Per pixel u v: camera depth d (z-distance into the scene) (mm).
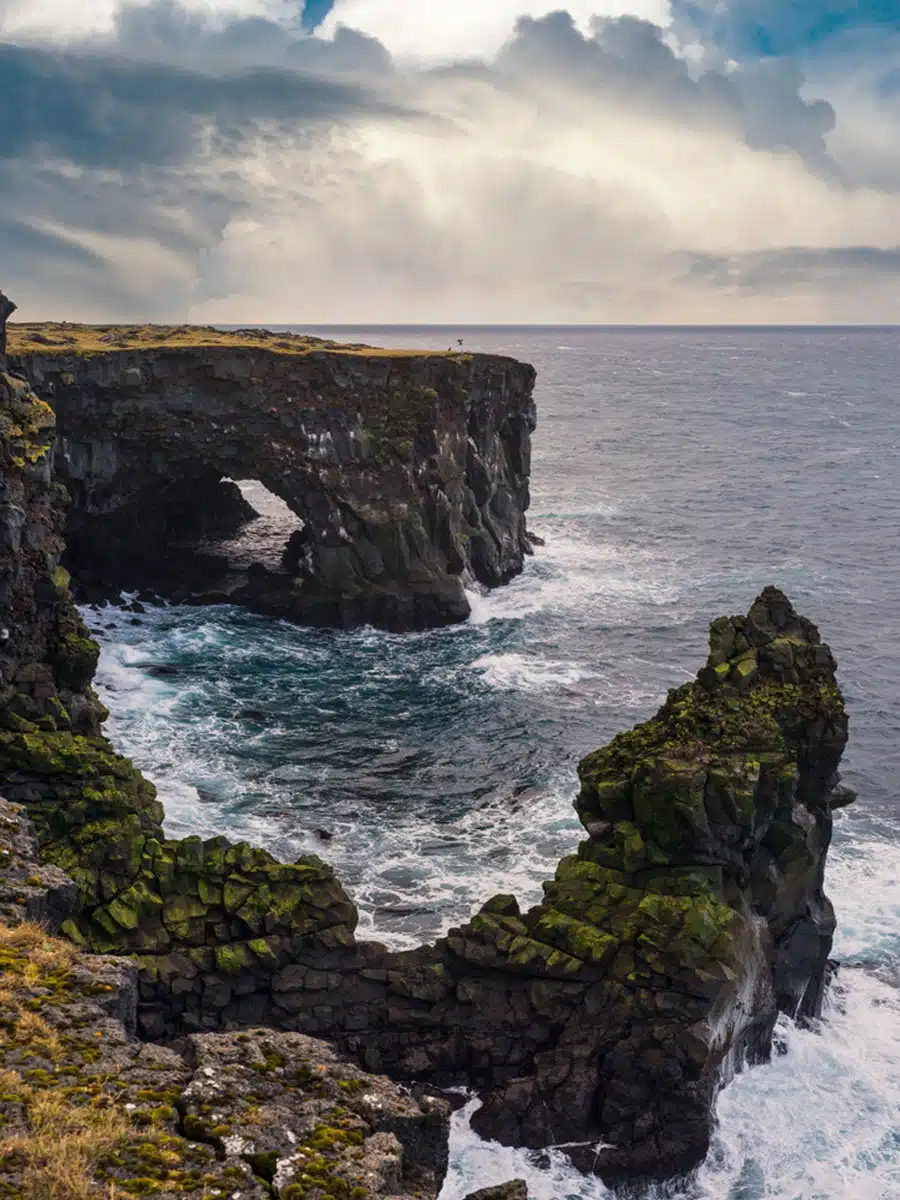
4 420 45562
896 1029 42094
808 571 109312
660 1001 35688
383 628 88375
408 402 90438
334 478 88562
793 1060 39875
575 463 175875
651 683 76938
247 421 88688
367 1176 15992
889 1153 36406
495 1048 36906
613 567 108562
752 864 39594
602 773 39906
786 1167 35781
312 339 114562
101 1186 15078
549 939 37531
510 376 102312
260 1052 18469
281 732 67000
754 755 38906
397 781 60594
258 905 37688
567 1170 35062
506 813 56938
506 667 79562
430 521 91062
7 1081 16891
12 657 45281
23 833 28562
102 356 84500
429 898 48312
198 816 55250
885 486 156875
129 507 95688
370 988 37656
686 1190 35281
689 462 178000
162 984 36594
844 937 47688
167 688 73500
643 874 38344
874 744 68375
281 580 95312
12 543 44406
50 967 20562
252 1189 15508
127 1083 17422
